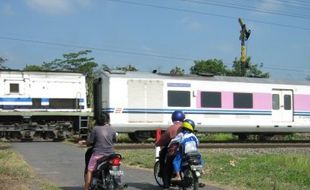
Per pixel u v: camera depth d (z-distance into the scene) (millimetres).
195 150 10570
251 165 16141
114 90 27547
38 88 29250
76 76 30047
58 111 29328
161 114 28266
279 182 12750
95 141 10008
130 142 28578
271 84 31422
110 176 9586
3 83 28672
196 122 29047
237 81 30422
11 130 28625
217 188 11820
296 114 32156
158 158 12094
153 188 11711
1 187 11195
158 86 28328
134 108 27797
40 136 29266
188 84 29031
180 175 10750
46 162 16922
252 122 30688
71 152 20672
